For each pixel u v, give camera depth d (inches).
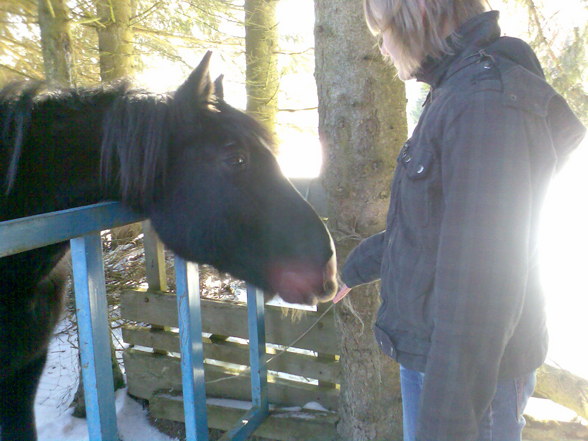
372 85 79.1
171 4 201.5
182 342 68.8
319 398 103.3
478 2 44.4
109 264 191.9
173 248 65.7
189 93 60.9
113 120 62.7
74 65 146.5
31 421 81.5
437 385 38.4
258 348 96.3
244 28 239.0
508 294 37.2
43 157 65.7
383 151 81.4
